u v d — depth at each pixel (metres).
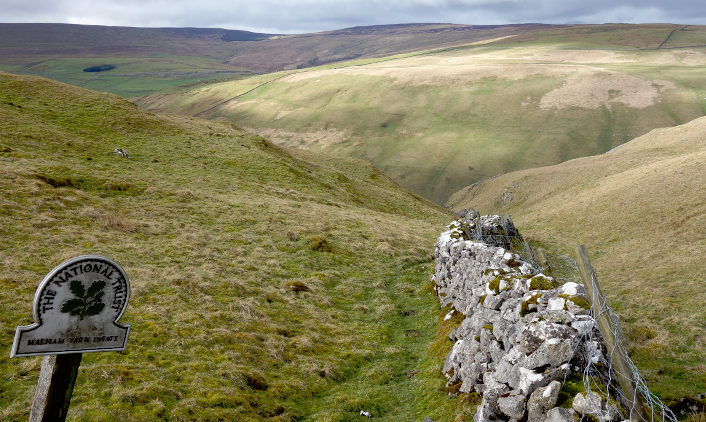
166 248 26.34
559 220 60.81
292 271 27.53
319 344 18.19
